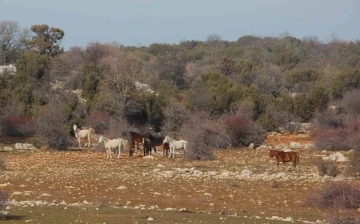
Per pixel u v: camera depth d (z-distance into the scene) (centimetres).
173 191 5241
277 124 12625
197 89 13075
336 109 13400
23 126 10562
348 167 6856
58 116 9481
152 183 5659
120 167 6969
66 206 4238
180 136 9725
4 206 3925
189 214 4066
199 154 8075
